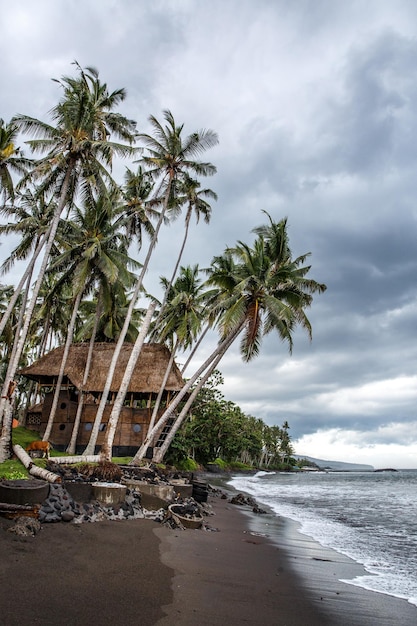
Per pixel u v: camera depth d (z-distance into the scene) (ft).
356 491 145.18
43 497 37.37
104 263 92.94
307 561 36.73
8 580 22.54
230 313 84.84
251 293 91.86
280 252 95.40
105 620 19.49
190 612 21.84
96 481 51.42
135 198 105.50
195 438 185.47
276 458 426.51
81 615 19.66
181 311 124.67
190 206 104.73
